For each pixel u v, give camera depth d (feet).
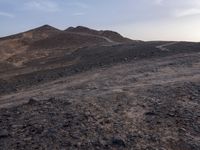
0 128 51.31
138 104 59.16
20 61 226.17
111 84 83.92
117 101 60.95
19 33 349.00
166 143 44.83
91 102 60.13
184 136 46.62
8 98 94.02
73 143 44.80
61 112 55.31
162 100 61.11
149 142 45.03
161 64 110.63
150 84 76.79
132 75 95.55
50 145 44.60
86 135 46.83
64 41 315.99
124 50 166.81
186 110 55.42
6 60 228.84
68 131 48.03
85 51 199.21
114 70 112.68
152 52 145.89
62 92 81.71
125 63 128.98
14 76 139.54
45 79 123.65
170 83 74.79
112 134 47.01
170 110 55.57
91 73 115.14
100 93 69.00
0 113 60.08
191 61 110.42
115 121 51.26
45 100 63.57
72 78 110.93
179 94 64.34
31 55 247.91
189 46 149.48
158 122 50.85
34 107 59.77
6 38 333.42
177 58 120.57
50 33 365.61
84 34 345.10
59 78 121.49
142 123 50.70
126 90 70.18
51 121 51.80
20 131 49.34
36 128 49.60
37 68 162.40
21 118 54.80
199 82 73.10
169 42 174.29
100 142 44.88
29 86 115.96
